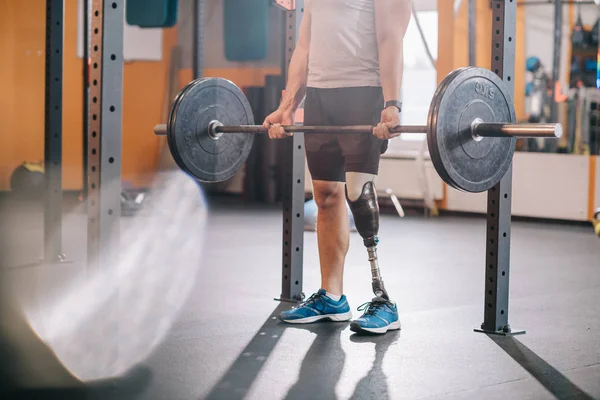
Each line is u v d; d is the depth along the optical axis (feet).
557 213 22.33
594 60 22.11
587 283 13.00
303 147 11.14
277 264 14.20
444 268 14.29
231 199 26.58
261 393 7.02
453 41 23.61
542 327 9.78
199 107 9.84
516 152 22.86
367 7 9.34
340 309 9.93
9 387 6.13
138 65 27.63
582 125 22.29
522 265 14.89
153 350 8.40
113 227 7.11
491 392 7.17
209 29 28.17
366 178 9.45
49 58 13.88
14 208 21.86
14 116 25.77
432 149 8.05
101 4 6.95
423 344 8.86
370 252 9.58
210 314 10.18
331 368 7.85
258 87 26.58
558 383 7.47
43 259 14.07
